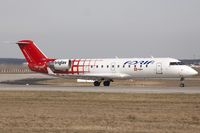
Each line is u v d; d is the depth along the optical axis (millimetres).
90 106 80500
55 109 75875
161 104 83438
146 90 121562
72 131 51625
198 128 53562
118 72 150875
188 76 141875
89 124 57344
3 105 83250
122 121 60125
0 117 64688
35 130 52375
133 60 150500
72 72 158375
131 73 149250
